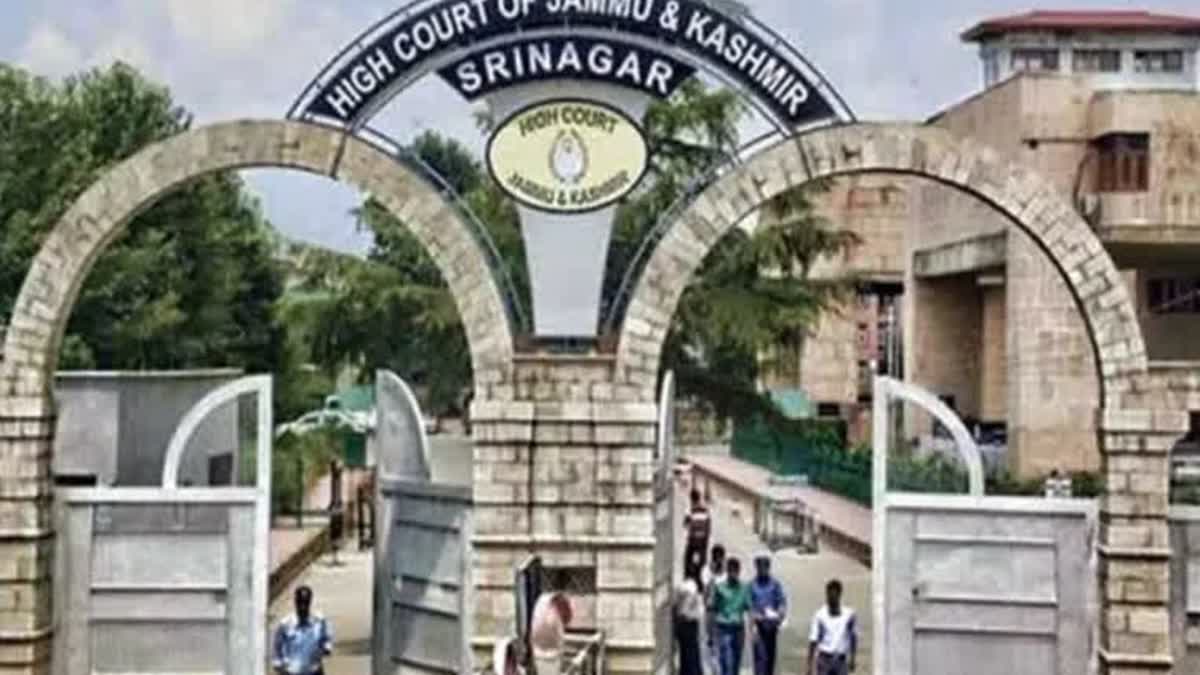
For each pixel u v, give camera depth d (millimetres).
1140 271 52156
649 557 23422
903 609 23453
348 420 57969
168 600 23781
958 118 54094
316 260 38469
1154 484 22859
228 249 61625
